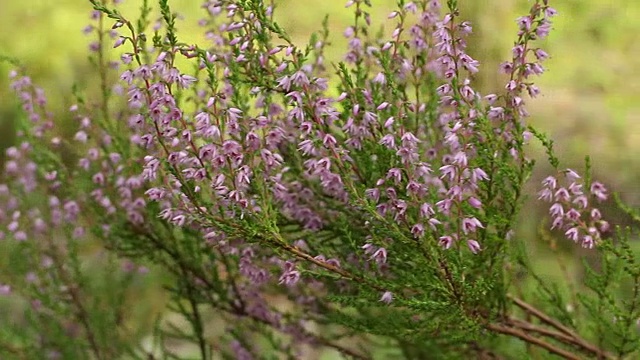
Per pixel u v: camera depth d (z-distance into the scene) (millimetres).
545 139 1983
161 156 2041
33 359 3479
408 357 2967
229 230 1888
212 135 1802
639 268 2055
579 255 4559
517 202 2127
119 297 3551
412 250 2016
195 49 1854
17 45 8250
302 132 1999
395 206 1945
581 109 6781
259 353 3211
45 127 2893
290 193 2244
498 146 2021
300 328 2859
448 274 1980
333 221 2297
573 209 2021
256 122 1852
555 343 2980
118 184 2631
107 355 3430
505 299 2395
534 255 4500
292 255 1927
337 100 1965
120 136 2711
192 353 4508
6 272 3465
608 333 2807
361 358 2973
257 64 2078
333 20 6941
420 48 2201
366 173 2123
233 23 2078
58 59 8008
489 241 2213
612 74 7445
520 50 1944
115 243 2875
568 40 7914
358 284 2004
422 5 2152
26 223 3336
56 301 3398
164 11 1800
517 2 5336
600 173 5906
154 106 1838
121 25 1819
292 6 7086
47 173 2920
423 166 1957
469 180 1970
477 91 2008
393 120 1960
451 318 2076
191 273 2846
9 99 6480
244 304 2797
